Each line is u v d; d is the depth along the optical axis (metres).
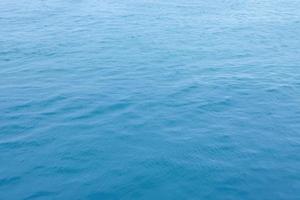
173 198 7.49
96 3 25.95
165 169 8.33
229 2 26.44
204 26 20.03
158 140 9.39
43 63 14.55
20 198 7.45
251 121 10.30
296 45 17.03
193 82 12.75
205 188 7.75
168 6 25.05
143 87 12.34
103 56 15.26
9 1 26.38
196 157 8.73
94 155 8.81
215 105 11.17
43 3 25.86
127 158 8.70
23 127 9.92
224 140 9.39
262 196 7.53
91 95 11.76
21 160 8.61
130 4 25.66
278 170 8.30
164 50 16.00
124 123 10.14
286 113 10.77
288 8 24.61
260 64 14.58
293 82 12.88
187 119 10.37
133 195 7.57
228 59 15.09
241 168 8.36
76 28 19.53
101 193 7.61
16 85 12.51
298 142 9.36
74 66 14.21
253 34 18.70
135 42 17.08
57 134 9.61
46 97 11.62
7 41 17.27
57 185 7.82
